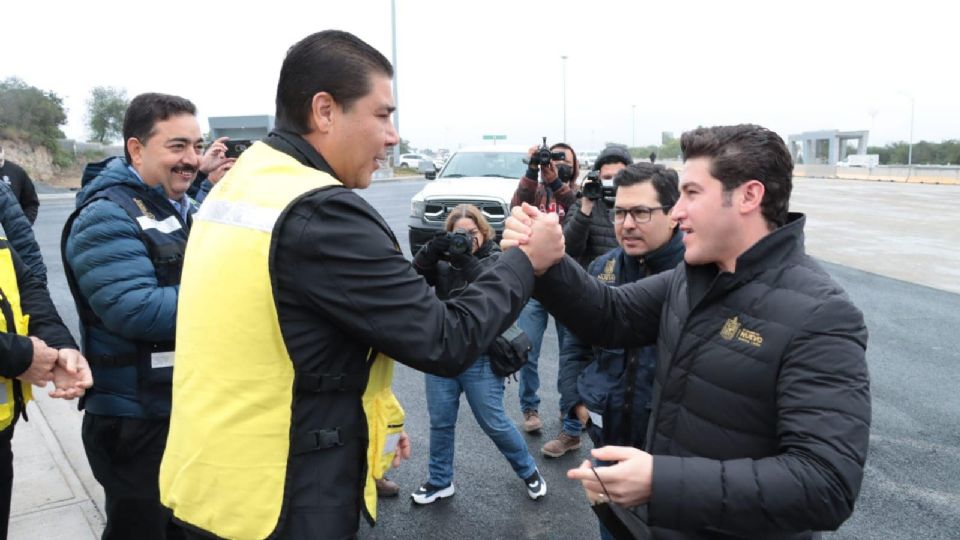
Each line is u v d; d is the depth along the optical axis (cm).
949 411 449
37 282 234
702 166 136
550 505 336
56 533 286
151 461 223
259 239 128
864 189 2691
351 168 144
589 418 240
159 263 224
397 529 313
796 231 137
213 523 136
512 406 468
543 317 416
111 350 220
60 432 387
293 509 132
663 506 119
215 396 134
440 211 862
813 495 114
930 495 341
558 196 455
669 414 148
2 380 206
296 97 138
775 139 135
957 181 3117
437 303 134
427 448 405
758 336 132
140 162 232
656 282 176
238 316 130
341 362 135
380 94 140
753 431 133
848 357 123
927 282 870
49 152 3183
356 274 125
